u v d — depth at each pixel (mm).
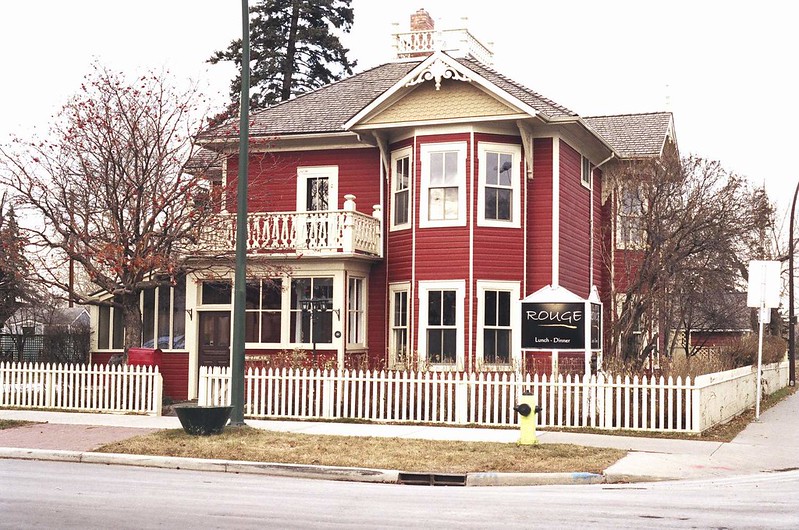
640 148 31234
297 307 26578
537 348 20719
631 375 20750
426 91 25625
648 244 27344
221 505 11305
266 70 47781
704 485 13664
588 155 28938
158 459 15602
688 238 27297
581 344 20422
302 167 28312
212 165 25734
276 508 11117
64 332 31234
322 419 21078
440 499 12102
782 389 35969
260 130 27953
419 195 25734
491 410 20625
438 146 25609
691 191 27188
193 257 25328
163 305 28547
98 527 9828
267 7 48719
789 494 12578
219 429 17641
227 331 27594
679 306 30328
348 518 10453
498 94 24594
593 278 29281
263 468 14977
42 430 18781
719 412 20984
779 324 47656
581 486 13789
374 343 26891
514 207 25672
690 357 24344
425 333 25484
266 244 25703
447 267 25375
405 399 20734
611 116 34531
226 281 26109
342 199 27844
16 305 33750
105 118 24250
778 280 22266
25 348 32875
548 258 25656
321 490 12961
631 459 15586
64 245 23672
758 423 21766
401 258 26344
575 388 19562
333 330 25672
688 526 10008
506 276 25453
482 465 14797
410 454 15688
